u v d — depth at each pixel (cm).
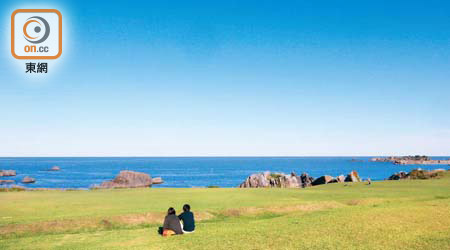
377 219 2117
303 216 2420
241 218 2570
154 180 12700
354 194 3703
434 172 7031
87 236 1914
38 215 2412
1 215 2412
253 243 1650
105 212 2511
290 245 1606
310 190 4272
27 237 1953
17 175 17550
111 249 1602
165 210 2592
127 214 2417
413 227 1919
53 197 3466
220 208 2733
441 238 1700
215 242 1683
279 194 3753
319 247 1570
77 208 2705
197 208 2730
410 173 7131
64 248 1647
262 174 7875
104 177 16525
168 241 1741
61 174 18875
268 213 2691
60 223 2191
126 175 8838
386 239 1686
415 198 3300
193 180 15088
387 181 5741
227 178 16525
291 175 8438
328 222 2086
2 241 1817
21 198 3388
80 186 11794
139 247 1628
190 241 1719
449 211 2355
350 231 1844
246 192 3988
